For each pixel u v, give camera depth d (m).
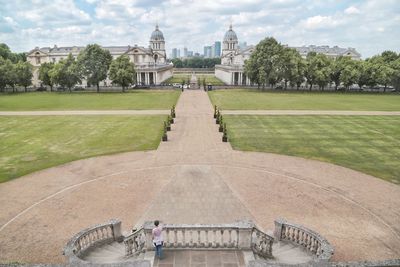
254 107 61.88
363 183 24.66
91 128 43.44
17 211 20.06
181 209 20.44
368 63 96.56
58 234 17.47
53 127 44.00
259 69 93.44
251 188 23.70
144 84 116.00
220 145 35.31
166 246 13.60
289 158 30.83
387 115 53.34
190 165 28.70
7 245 16.39
